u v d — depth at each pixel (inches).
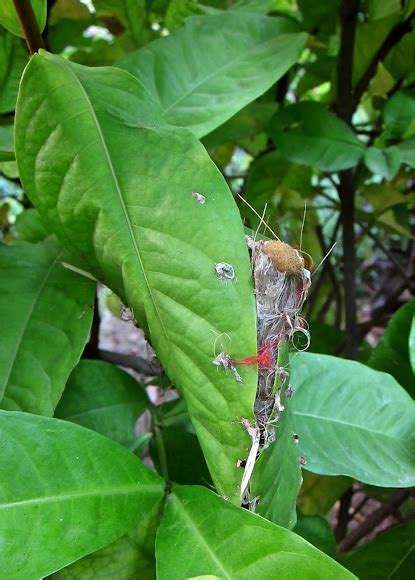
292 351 12.3
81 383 11.5
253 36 13.1
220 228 7.9
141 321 9.9
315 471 11.3
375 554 13.9
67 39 17.7
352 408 12.1
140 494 8.7
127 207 8.4
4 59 12.7
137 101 8.6
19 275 11.1
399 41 16.9
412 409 12.1
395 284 29.4
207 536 8.3
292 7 21.9
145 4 17.2
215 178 8.0
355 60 17.5
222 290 7.9
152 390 25.0
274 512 9.0
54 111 8.2
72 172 8.5
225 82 12.2
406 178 18.3
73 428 8.4
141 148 8.3
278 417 8.4
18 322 10.4
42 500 7.8
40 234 15.6
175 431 12.0
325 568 7.6
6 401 9.5
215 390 8.2
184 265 8.1
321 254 23.7
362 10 17.1
